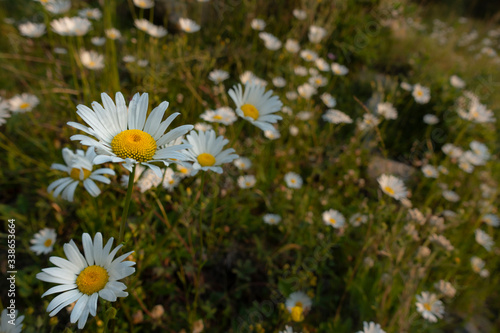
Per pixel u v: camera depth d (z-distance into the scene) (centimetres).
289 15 80
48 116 51
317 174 57
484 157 63
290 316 34
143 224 32
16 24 72
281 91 65
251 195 46
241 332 35
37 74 58
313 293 39
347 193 53
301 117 56
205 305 36
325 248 41
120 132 21
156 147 21
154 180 32
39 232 36
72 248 20
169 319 34
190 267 37
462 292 46
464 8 154
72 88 51
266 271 41
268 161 55
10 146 45
